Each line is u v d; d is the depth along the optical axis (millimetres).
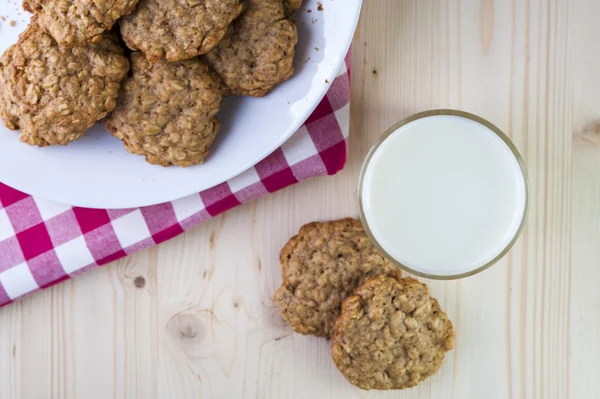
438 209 553
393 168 552
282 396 602
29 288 590
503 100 594
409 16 593
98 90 521
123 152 558
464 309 601
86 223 585
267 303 602
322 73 536
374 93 596
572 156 595
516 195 550
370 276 577
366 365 569
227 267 602
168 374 605
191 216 583
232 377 604
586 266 597
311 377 601
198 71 532
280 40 527
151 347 605
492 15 593
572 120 594
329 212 599
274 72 531
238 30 530
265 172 577
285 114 546
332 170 579
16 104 525
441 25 594
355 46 594
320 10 532
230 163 553
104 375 606
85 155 558
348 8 525
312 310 576
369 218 554
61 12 508
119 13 506
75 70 519
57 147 555
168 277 604
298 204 600
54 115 521
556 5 592
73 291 607
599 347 597
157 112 533
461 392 600
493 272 600
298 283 577
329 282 576
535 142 596
